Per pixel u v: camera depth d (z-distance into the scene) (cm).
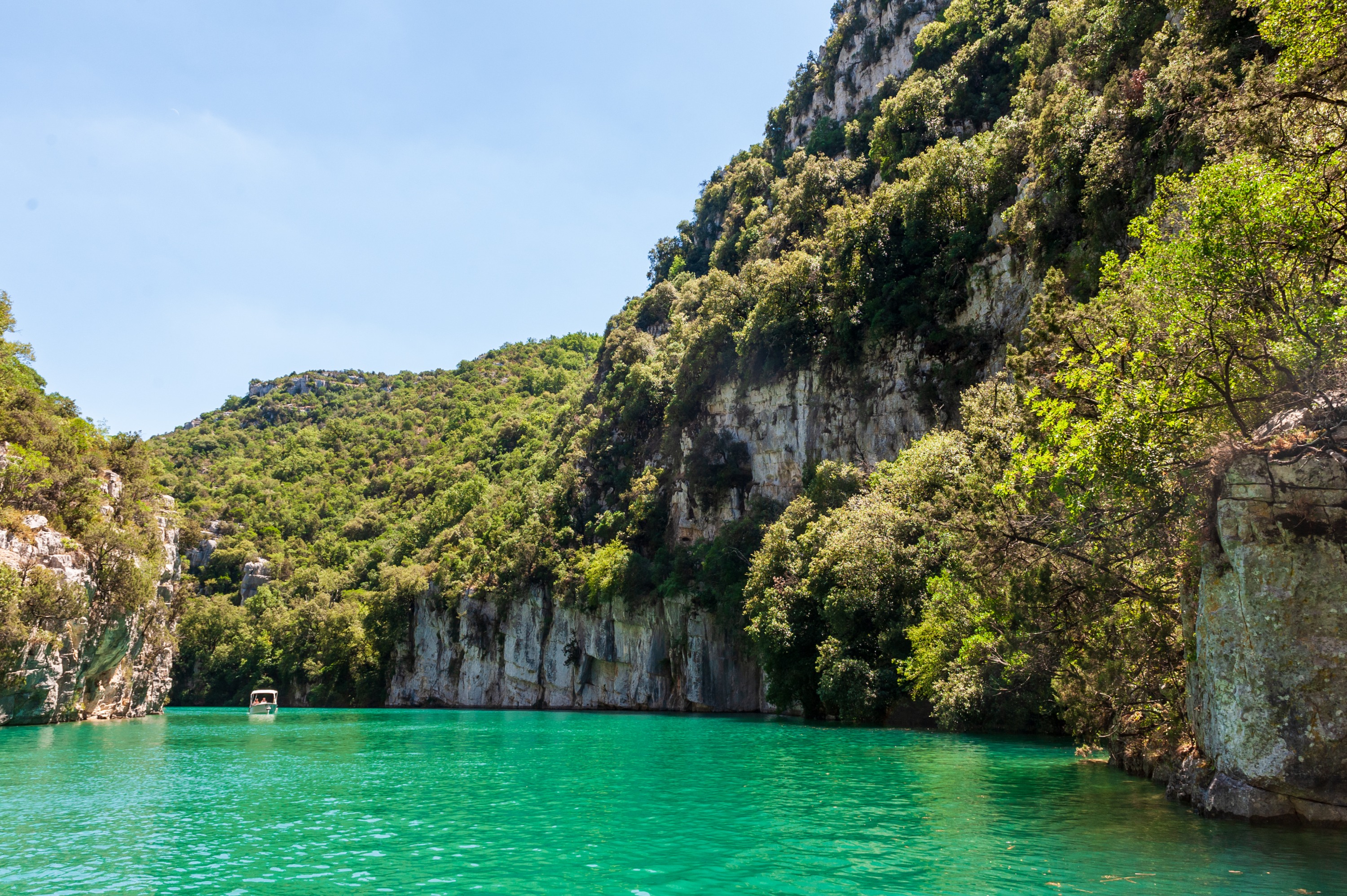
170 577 8075
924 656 3788
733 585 6631
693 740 3766
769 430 7488
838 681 4425
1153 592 1978
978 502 2402
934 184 6456
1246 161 1653
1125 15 4838
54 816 1923
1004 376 5244
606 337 13450
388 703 10625
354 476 18938
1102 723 2539
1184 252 1565
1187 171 3331
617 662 8281
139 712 7412
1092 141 4488
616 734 4297
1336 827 1384
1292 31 1622
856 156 10256
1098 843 1383
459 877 1270
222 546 15038
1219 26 3612
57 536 5522
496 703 9700
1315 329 1399
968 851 1365
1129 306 1903
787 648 5022
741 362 7794
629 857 1375
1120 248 4181
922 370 6219
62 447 6303
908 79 9562
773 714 6481
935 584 3625
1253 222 1467
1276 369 1522
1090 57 5153
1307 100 1717
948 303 6053
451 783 2386
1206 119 3288
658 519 8638
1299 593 1409
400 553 12962
